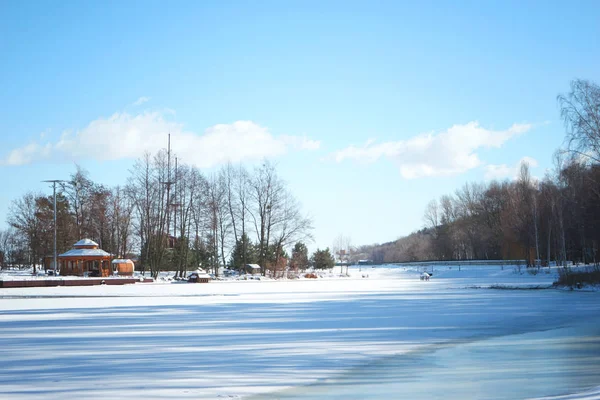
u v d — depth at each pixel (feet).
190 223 240.32
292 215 257.34
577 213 157.58
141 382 35.70
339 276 291.58
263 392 33.58
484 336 57.16
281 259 266.36
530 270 243.60
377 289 159.74
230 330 62.03
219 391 33.63
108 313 83.66
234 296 127.44
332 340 54.13
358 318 75.15
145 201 229.25
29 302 108.27
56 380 36.19
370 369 40.50
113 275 228.43
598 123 129.80
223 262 265.75
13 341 53.52
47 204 280.31
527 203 271.28
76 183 253.24
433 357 45.24
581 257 271.08
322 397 32.50
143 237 238.07
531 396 32.27
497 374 38.75
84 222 253.85
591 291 133.28
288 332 60.23
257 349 48.65
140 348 49.14
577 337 56.08
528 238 273.95
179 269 255.29
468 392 33.55
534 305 94.53
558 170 175.32
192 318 75.77
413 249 506.48
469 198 408.26
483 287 162.61
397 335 57.82
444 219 435.94
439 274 301.22
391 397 32.42
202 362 42.65
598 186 144.25
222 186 256.93
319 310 88.22
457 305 96.12
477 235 383.24
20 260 312.91
